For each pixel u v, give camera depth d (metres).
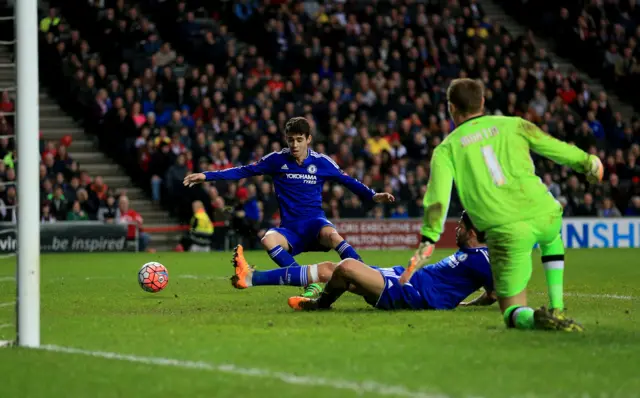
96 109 76.38
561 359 17.47
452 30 88.25
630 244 76.25
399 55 85.81
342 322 22.98
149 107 76.62
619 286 37.56
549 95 87.12
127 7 83.06
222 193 72.38
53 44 80.31
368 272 25.27
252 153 74.88
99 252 68.62
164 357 18.19
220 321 23.56
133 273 46.03
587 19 96.38
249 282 27.84
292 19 87.06
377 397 14.31
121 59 79.94
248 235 70.88
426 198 21.06
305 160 30.81
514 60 87.56
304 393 14.68
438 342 19.53
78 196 69.56
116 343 20.03
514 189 21.25
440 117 82.62
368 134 79.31
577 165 21.50
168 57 80.69
